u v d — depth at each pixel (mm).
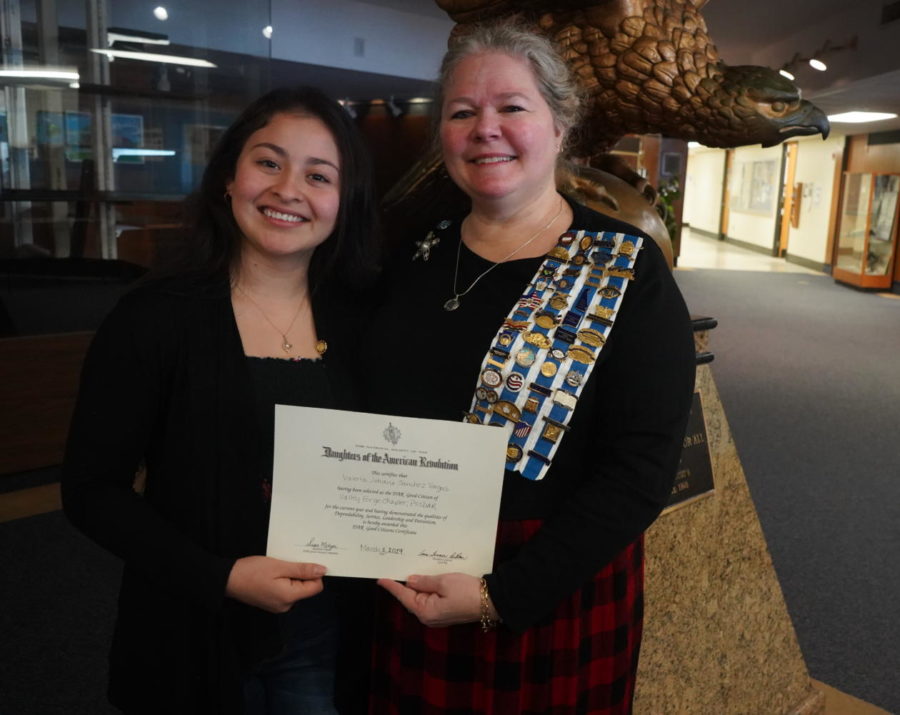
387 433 949
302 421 949
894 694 2178
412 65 7383
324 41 6805
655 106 1765
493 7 1687
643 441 975
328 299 1188
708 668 1771
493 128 1021
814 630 2500
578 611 1055
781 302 9617
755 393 5426
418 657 1091
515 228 1103
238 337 1047
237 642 1047
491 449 947
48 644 2271
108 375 1001
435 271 1138
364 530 972
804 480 3807
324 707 1172
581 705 1086
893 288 10523
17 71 3238
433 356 1073
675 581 1676
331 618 1188
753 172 17062
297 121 1062
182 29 3434
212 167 1095
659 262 1044
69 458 1010
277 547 978
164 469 1032
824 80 6930
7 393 3416
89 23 3291
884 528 3270
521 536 1018
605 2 1657
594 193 1589
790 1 6262
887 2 5805
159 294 1028
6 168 3289
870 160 11398
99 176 3414
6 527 3010
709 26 7223
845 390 5543
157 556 972
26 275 3453
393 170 6754
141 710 1058
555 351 996
